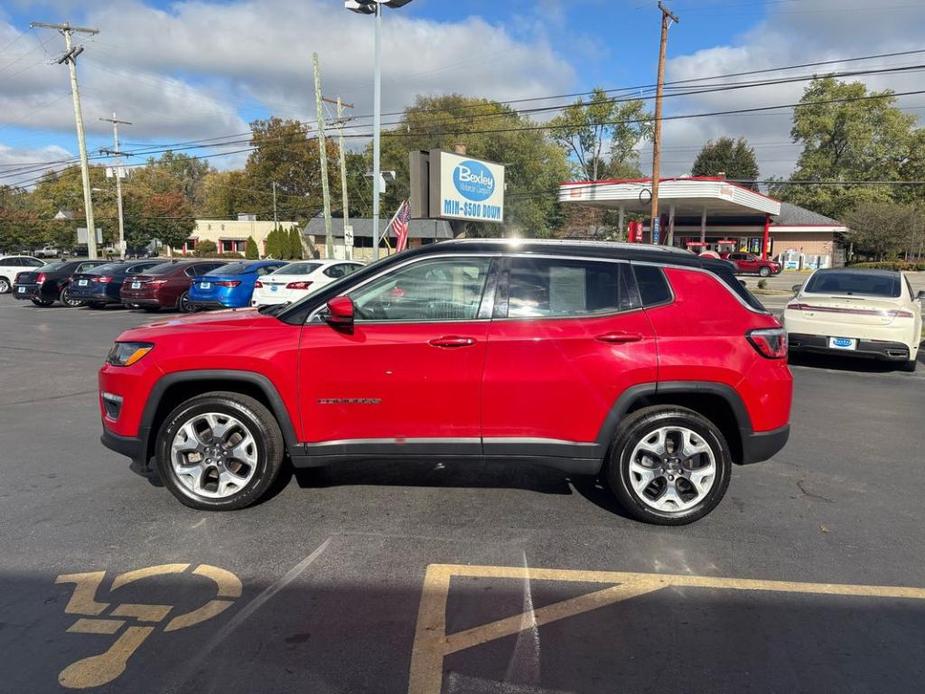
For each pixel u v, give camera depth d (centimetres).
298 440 408
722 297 414
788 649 284
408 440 405
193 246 7538
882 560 370
